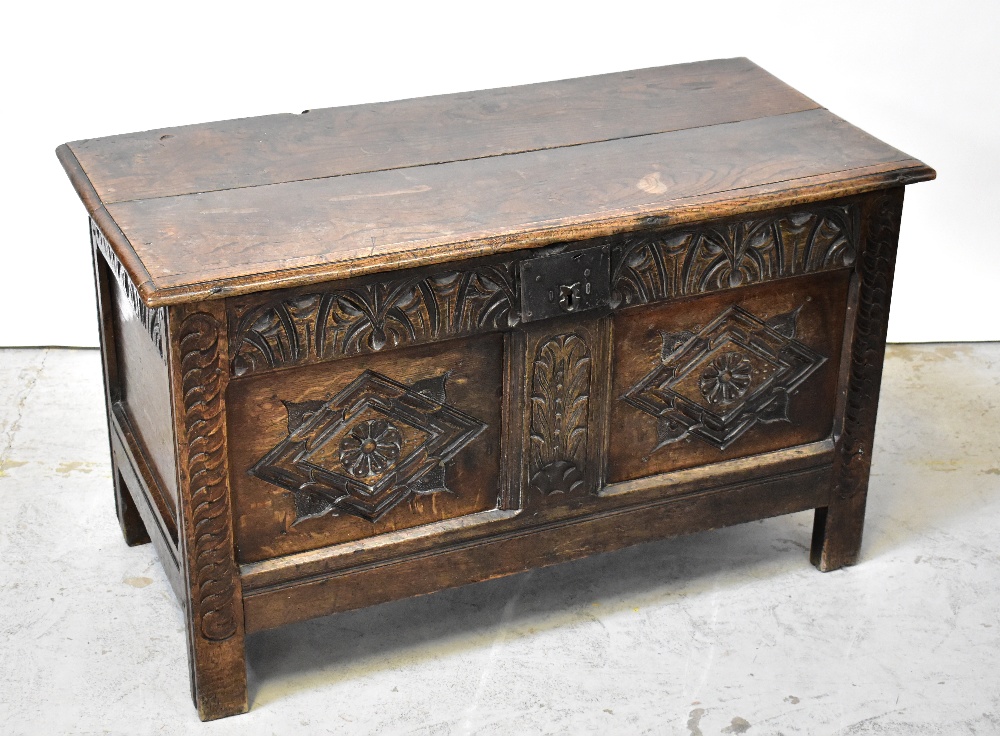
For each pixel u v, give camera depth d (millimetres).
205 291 2354
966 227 4012
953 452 3615
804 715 2752
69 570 3143
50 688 2803
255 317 2443
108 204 2641
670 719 2742
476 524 2789
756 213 2711
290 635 2963
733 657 2908
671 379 2838
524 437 2750
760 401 2947
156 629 2973
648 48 3902
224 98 3842
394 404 2639
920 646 2938
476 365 2668
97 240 2896
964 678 2850
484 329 2615
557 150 2879
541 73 3916
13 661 2867
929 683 2836
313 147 2893
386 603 3061
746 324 2850
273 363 2490
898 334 4102
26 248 3891
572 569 3166
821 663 2893
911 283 4078
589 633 2977
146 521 2971
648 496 2918
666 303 2754
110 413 3152
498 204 2639
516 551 2861
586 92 3158
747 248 2742
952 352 4055
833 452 3041
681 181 2727
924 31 3828
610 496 2881
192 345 2418
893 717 2746
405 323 2553
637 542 2967
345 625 2994
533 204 2637
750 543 3268
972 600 3078
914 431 3699
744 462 2980
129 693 2803
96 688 2809
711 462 2965
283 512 2646
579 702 2787
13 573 3123
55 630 2959
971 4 3787
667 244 2676
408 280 2520
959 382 3914
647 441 2883
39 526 3285
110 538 3256
